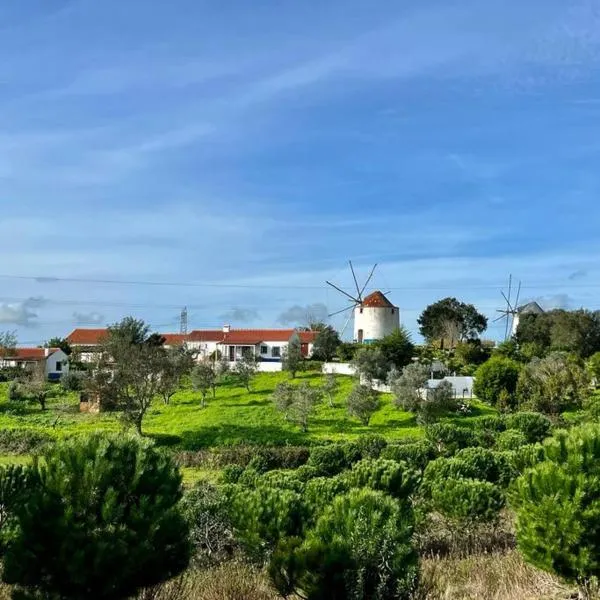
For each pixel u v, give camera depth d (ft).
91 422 174.91
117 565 24.93
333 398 195.83
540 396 155.12
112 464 26.53
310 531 33.30
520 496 33.12
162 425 171.63
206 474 111.04
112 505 25.66
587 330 255.09
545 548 30.78
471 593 32.04
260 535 41.47
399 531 31.30
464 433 104.78
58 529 25.02
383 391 200.64
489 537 49.90
